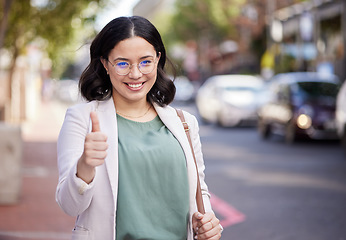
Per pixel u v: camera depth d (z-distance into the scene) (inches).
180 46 2923.2
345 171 487.5
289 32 1579.7
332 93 709.3
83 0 564.4
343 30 1190.9
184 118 121.5
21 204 346.6
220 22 2123.5
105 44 112.6
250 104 944.3
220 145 712.4
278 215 327.9
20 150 349.7
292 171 495.5
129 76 112.2
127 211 110.0
